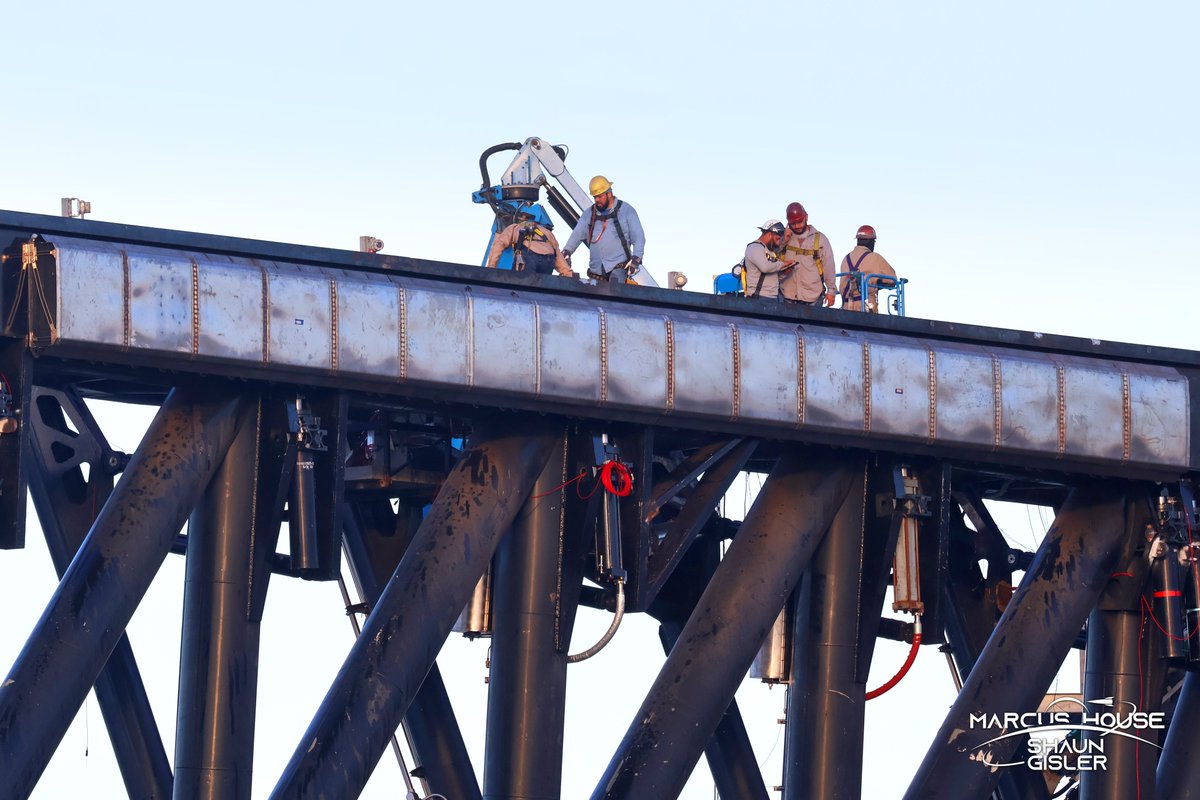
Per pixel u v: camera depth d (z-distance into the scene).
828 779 61.94
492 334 56.62
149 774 61.19
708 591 61.06
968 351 63.38
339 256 55.97
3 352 52.34
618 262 64.38
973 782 63.62
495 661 58.50
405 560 56.88
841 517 62.72
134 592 53.16
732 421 59.72
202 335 53.16
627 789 58.28
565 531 58.78
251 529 55.59
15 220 52.38
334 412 55.72
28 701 51.34
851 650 62.41
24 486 51.91
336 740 54.31
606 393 57.91
